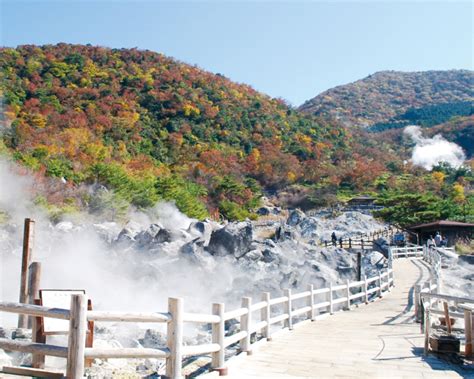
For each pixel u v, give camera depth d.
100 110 108.62
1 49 124.00
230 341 9.13
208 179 85.56
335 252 35.75
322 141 142.88
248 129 132.50
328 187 103.50
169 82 138.38
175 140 108.50
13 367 7.09
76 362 6.25
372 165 123.94
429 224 48.91
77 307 6.34
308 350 10.71
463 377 8.35
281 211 88.38
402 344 11.35
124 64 143.12
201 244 32.94
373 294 23.03
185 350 7.47
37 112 92.50
